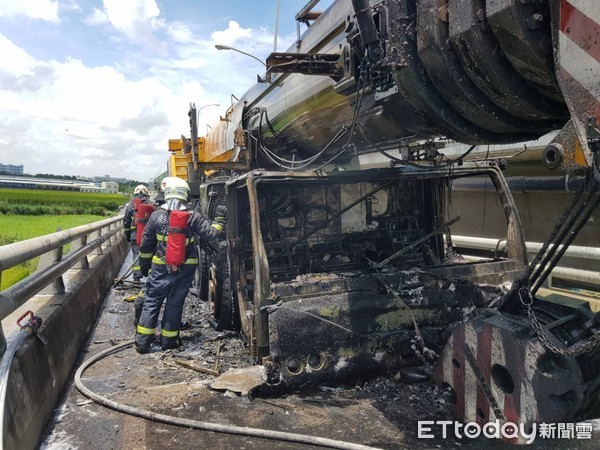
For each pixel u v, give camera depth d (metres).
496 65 2.23
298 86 4.11
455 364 2.98
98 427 3.30
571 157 1.96
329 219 4.40
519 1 2.00
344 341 3.68
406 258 4.72
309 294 3.73
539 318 2.75
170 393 3.84
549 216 5.88
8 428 2.50
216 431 3.20
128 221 8.90
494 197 6.55
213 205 6.03
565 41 1.89
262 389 3.63
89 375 4.30
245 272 4.45
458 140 2.89
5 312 2.75
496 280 4.26
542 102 2.37
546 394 2.41
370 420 3.34
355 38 2.90
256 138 5.40
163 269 4.89
